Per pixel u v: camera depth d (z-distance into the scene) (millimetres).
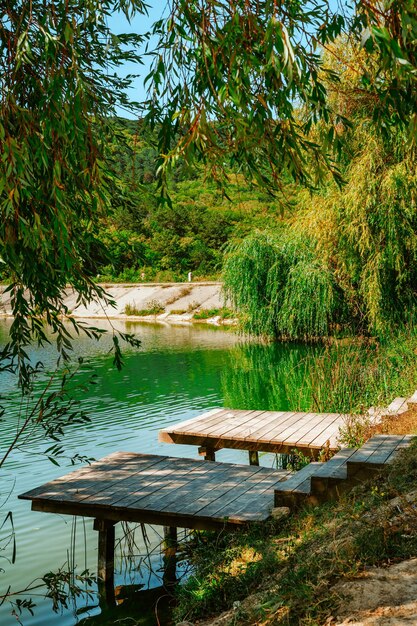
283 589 3725
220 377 17203
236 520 5582
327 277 19875
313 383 11273
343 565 3633
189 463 7438
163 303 39188
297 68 3031
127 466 7324
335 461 5926
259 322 22781
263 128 3531
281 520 5445
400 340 13180
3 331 30500
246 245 22609
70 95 3623
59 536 6910
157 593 5699
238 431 8648
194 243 48031
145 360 20875
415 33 2789
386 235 15672
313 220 17141
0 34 3996
